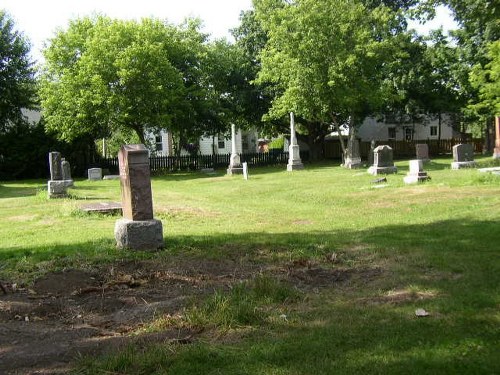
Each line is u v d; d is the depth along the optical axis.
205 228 10.82
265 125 43.69
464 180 17.75
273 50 32.75
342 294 5.65
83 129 33.78
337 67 30.05
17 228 11.76
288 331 4.51
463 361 3.71
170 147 53.88
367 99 31.80
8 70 37.06
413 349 3.97
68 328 4.82
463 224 9.45
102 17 36.28
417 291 5.56
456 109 41.31
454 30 38.12
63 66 34.34
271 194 18.52
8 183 31.58
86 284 6.26
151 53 32.06
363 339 4.23
